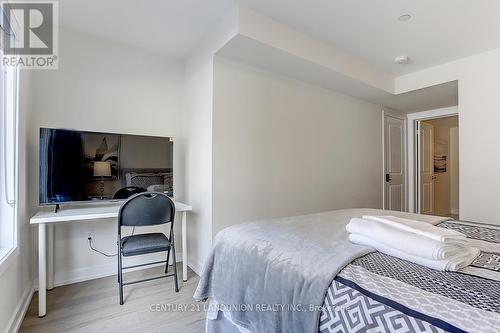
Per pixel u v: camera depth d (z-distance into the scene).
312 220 1.56
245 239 1.26
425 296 0.67
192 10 2.10
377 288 0.73
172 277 2.44
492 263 0.88
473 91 2.80
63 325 1.66
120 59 2.60
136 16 2.16
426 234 0.95
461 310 0.60
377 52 2.79
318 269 0.89
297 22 2.25
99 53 2.49
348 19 2.19
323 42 2.59
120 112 2.59
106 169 2.30
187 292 2.12
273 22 2.21
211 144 2.36
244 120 2.55
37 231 2.16
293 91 2.95
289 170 2.91
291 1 1.96
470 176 2.81
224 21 2.17
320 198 3.21
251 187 2.60
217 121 2.39
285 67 2.65
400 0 1.94
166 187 2.62
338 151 3.43
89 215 1.95
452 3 1.97
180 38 2.53
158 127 2.81
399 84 3.44
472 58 2.82
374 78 3.18
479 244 1.11
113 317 1.75
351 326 0.71
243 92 2.55
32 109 2.13
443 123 5.84
